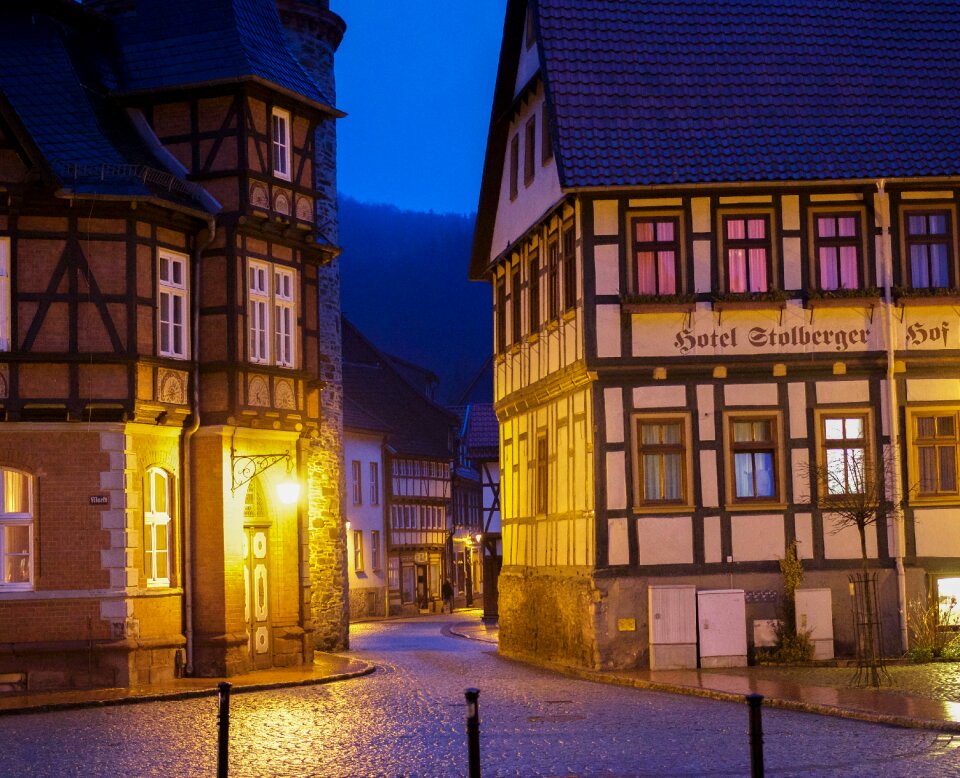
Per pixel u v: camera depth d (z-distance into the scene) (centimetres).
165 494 2430
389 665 2822
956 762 1315
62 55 2447
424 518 6950
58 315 2269
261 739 1620
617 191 2458
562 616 2634
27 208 2264
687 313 2453
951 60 2666
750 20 2697
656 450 2456
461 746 1527
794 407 2467
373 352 7188
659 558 2434
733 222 2500
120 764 1452
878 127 2545
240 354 2488
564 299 2612
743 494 2467
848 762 1343
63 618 2253
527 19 2900
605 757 1416
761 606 2434
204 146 2523
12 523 2275
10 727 1809
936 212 2511
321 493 3459
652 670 2389
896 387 2478
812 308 2470
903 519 2458
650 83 2581
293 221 2652
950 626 2441
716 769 1325
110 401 2275
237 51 2553
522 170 3014
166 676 2366
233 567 2472
